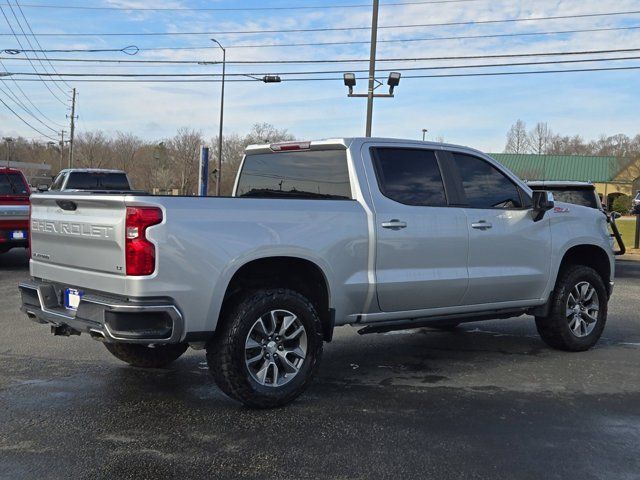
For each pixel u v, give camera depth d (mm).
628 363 6152
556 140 96000
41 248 4945
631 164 66312
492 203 5980
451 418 4504
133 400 4797
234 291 4641
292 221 4672
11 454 3756
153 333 4055
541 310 6371
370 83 20109
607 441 4094
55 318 4578
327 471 3590
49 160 92625
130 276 4035
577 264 6781
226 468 3607
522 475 3566
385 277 5148
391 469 3625
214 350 4441
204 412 4547
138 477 3473
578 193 11422
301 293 4988
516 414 4609
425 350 6664
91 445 3908
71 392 4977
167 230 4078
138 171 76312
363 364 6051
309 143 5496
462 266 5633
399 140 5504
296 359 4750
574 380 5535
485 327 8016
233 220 4391
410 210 5320
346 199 5125
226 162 68125
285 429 4234
